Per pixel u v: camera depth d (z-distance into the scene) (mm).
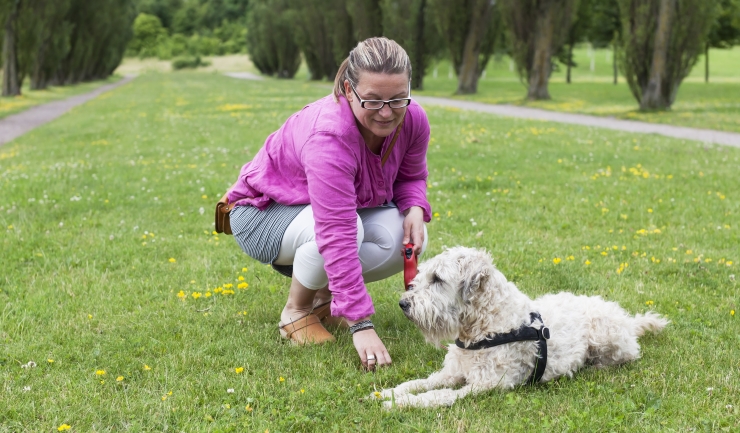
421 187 4281
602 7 46094
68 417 3193
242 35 127938
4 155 13648
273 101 29078
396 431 3098
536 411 3260
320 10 52812
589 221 7438
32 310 4645
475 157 12266
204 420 3201
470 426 3102
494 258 5898
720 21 41938
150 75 86375
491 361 3488
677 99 30703
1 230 6910
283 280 5453
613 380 3582
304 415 3248
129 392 3490
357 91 3406
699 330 4320
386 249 4133
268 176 4047
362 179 3840
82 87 52000
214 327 4418
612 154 12664
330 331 4477
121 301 4891
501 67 77625
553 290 5172
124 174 10633
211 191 9141
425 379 3625
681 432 3008
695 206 8117
